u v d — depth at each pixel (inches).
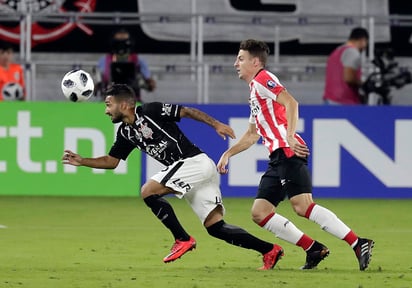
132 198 2250.2
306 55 2667.3
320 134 2258.9
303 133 2255.2
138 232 1641.2
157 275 1133.7
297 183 1176.8
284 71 2539.4
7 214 1920.5
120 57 2274.9
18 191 2241.6
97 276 1123.9
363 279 1105.4
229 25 2650.1
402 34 2684.5
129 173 2274.9
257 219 1199.6
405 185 2289.6
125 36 2285.9
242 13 2682.1
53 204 2113.7
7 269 1187.3
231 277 1116.5
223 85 2578.7
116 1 2642.7
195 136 2250.2
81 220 1828.2
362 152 2272.4
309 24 2561.5
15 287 1034.1
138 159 2272.4
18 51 2596.0
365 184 2281.0
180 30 2652.6
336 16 2464.3
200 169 1195.3
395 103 2578.7
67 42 2615.7
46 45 2605.8
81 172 2263.8
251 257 1330.0
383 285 1060.5
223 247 1437.0
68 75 1325.0
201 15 2475.4
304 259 1317.7
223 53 2652.6
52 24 2603.3
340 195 2276.1
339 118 2263.8
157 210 1188.5
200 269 1197.1
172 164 1201.4
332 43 2667.3
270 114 1176.8
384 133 2278.5
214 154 2250.2
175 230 1187.3
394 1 2714.1
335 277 1119.6
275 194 1197.1
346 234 1177.4
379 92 2388.0
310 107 2256.4
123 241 1512.1
